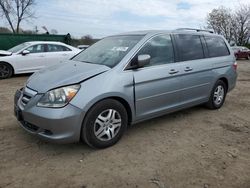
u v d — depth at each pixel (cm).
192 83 515
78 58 489
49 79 386
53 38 1736
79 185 311
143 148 405
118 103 397
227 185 316
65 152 386
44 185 309
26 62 1079
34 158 368
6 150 388
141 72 422
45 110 351
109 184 313
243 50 3070
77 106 354
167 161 368
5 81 984
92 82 372
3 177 322
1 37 1566
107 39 520
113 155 380
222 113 590
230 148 414
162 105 466
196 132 475
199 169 349
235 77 639
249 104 682
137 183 316
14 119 518
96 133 382
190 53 521
